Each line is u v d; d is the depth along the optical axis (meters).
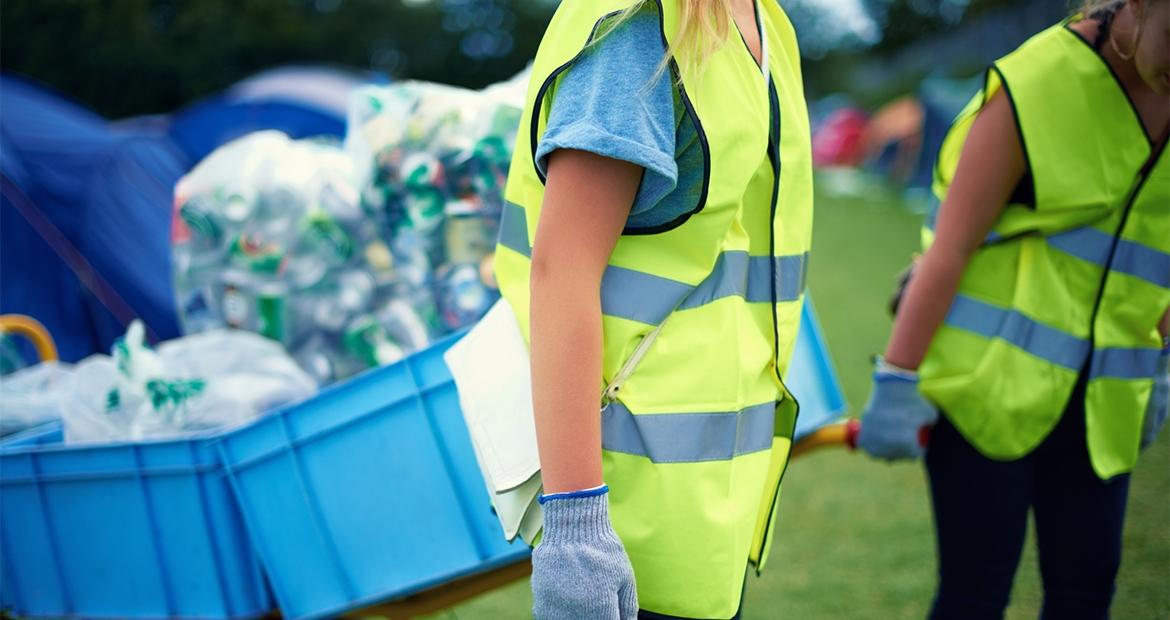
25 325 2.48
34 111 6.00
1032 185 1.75
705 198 1.16
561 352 1.13
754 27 1.29
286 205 2.26
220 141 8.70
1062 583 1.97
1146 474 3.99
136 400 2.01
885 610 3.00
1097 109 1.73
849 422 2.05
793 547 3.50
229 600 1.83
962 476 1.91
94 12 23.88
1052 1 20.11
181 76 25.11
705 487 1.21
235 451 1.80
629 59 1.13
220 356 2.14
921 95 17.84
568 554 1.11
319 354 2.30
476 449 1.31
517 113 2.15
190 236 2.35
